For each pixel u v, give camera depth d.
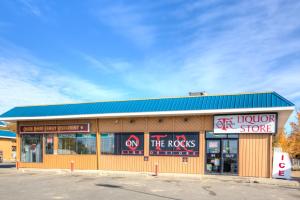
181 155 20.75
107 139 23.08
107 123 23.22
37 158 25.16
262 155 18.56
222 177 18.42
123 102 22.89
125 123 22.67
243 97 19.31
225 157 19.55
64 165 24.14
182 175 19.48
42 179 17.81
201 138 20.36
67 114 23.62
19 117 24.89
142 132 22.06
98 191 13.34
